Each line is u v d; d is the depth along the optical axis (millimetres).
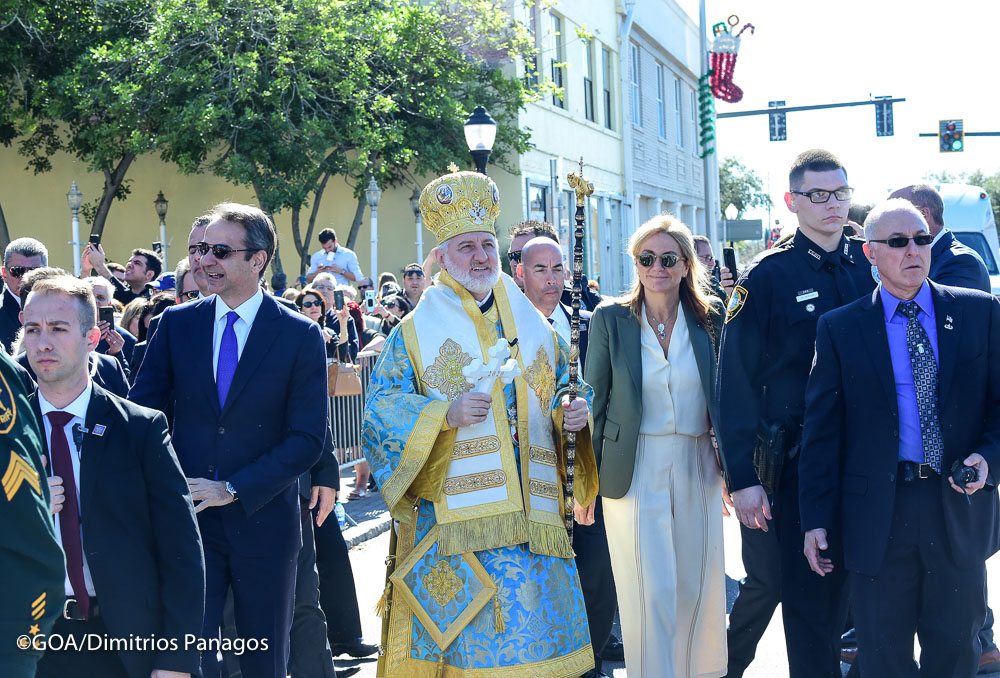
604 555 5254
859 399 4117
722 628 4773
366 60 18594
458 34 19484
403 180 21094
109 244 21781
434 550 3750
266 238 4395
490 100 19891
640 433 4676
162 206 20016
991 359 4062
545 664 3629
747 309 4602
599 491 4703
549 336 4133
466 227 3949
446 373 3895
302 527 4961
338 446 9523
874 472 4066
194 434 4238
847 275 4633
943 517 3998
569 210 23359
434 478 3787
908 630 4055
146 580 3410
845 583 4457
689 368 4688
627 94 27516
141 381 4324
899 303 4125
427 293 4031
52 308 3340
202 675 3672
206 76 16828
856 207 6535
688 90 35281
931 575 4023
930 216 5422
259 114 17234
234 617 4234
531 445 3916
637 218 28734
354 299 11211
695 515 4703
